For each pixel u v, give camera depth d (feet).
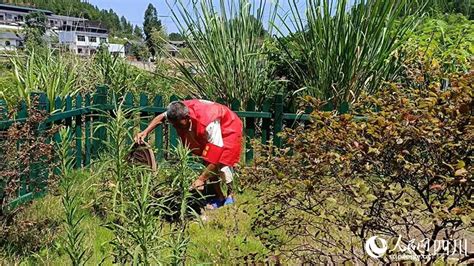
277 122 21.90
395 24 23.84
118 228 8.98
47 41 29.58
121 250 9.21
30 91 21.53
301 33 23.67
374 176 9.19
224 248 13.57
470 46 23.31
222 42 24.45
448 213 7.93
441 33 24.90
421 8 23.20
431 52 21.50
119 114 10.57
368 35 22.09
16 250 13.12
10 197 14.30
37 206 15.11
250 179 11.06
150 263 8.73
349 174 8.87
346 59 22.15
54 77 22.89
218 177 16.34
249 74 24.62
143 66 34.55
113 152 12.10
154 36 29.53
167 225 11.19
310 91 23.08
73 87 25.73
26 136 14.58
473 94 7.93
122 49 32.65
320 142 9.46
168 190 10.27
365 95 11.23
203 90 25.23
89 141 21.45
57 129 16.44
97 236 13.16
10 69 26.55
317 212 9.69
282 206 10.47
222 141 16.52
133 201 8.88
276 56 25.35
